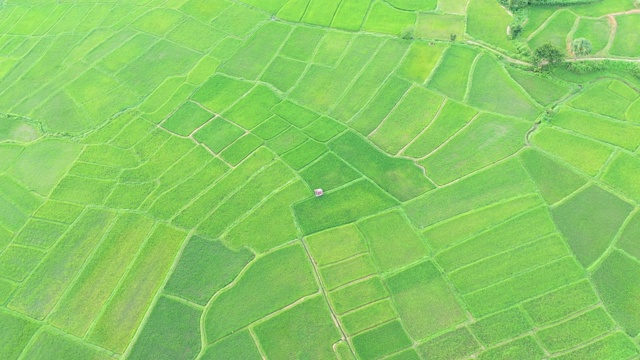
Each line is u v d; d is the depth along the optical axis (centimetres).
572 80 4850
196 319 3538
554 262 3572
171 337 3472
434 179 4184
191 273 3772
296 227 3950
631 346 3169
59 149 4938
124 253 3956
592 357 3150
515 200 3950
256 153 4541
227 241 3928
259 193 4212
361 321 3422
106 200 4356
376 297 3522
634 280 3444
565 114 4544
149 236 4028
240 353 3359
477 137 4444
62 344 3519
